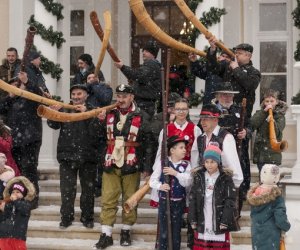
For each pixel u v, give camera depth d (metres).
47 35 15.39
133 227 12.34
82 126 12.31
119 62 12.66
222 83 11.63
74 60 16.86
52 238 12.40
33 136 12.78
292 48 15.93
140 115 11.83
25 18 15.44
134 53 17.20
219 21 14.53
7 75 13.94
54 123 12.42
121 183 11.90
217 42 11.66
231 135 10.95
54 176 14.39
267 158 12.57
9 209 10.39
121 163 11.70
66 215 12.41
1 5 15.64
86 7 16.88
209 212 10.55
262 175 10.34
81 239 12.32
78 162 12.26
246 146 12.04
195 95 14.39
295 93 15.77
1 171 11.23
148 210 12.95
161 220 11.13
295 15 15.27
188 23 16.89
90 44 16.80
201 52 11.86
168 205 10.87
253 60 16.09
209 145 10.66
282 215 10.21
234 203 10.52
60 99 15.22
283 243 10.41
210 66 12.00
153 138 11.70
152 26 11.17
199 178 10.63
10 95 12.66
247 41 16.12
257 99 16.06
